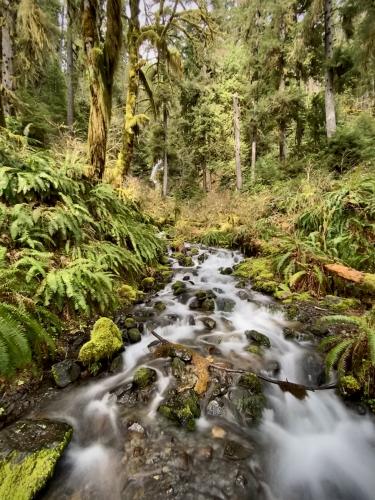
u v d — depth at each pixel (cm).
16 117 945
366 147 897
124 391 274
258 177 1395
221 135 1995
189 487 193
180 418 246
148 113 1666
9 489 174
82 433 233
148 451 219
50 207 436
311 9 1037
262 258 692
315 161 1034
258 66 1484
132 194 901
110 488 193
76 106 1725
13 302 279
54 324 309
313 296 493
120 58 719
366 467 232
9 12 906
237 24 1443
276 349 357
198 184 2181
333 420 264
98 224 545
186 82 1606
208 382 288
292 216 746
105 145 709
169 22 952
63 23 1157
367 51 852
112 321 360
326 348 342
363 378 274
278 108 1323
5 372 211
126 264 522
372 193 568
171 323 411
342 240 543
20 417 236
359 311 431
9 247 365
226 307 470
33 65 1088
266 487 204
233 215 1059
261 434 247
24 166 463
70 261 418
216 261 769
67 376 281
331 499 206
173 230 1110
